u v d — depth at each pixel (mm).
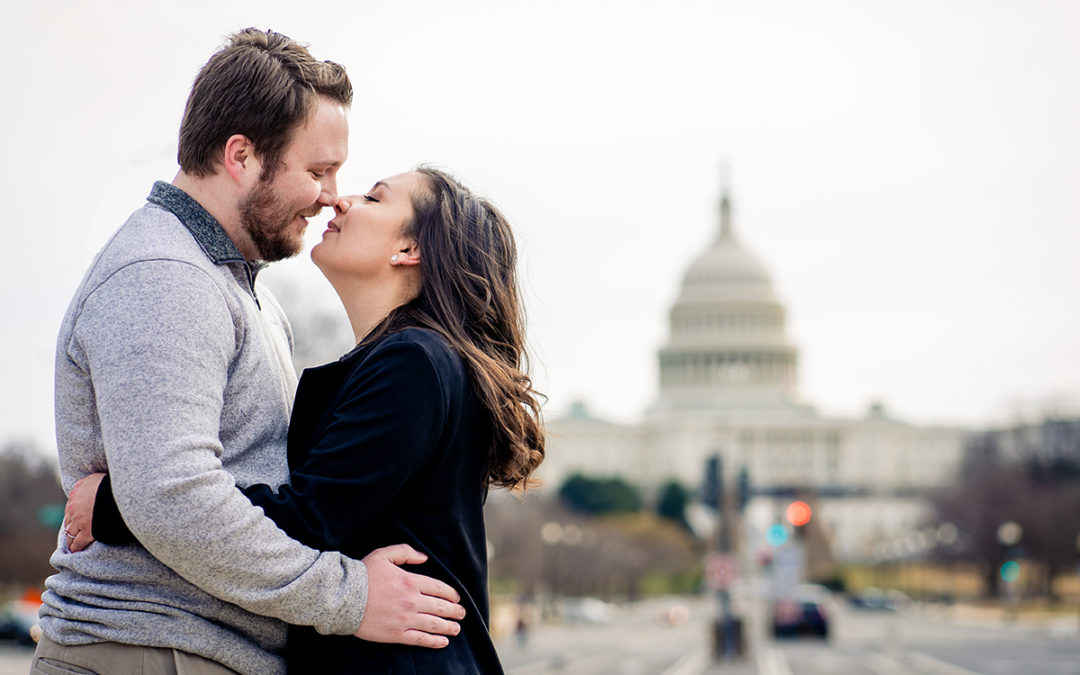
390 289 4707
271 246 4535
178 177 4512
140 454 3916
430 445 4230
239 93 4344
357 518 4148
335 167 4605
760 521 101312
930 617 90250
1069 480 117750
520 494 5367
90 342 4051
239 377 4336
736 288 183500
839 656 42406
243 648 4180
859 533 171375
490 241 4762
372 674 4129
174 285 4105
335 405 4391
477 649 4359
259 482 4332
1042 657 41906
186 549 3902
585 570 103000
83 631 4098
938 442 183625
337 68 4617
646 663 40406
